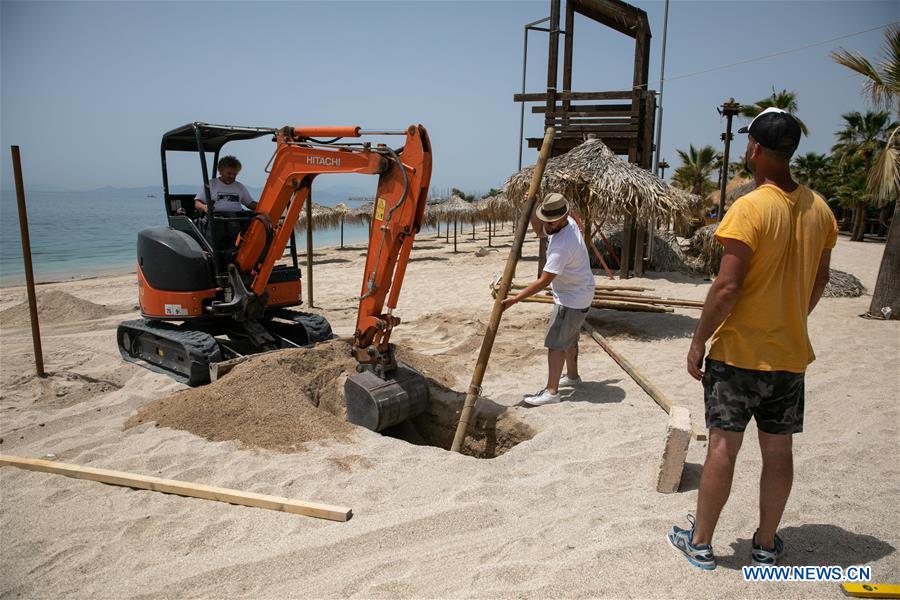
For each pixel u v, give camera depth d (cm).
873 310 912
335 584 265
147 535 322
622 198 883
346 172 499
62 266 2311
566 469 381
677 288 1167
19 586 280
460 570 270
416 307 1073
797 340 237
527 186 941
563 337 498
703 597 239
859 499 319
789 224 229
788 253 232
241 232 649
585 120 1235
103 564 297
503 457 406
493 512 326
